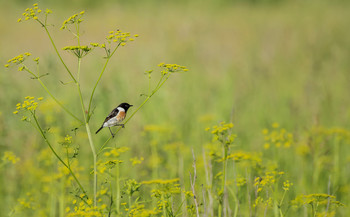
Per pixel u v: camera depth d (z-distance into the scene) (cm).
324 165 1116
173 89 1741
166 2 4422
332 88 1792
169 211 727
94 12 3969
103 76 1728
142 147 1131
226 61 2130
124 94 1538
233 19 3675
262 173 898
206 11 4041
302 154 1098
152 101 1546
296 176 1100
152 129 1154
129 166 1029
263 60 2142
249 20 3606
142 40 2614
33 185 1000
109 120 866
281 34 2750
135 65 1948
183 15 3650
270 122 1463
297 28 2959
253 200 898
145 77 1819
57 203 962
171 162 1099
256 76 1917
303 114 1497
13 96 1291
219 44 2581
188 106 1573
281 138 1044
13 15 3759
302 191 996
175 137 1266
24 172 1012
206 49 2403
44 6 4072
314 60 2075
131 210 698
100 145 1182
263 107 1623
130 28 3062
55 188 917
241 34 2920
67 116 1255
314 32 2688
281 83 1905
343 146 1304
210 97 1659
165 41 2405
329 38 2542
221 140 738
